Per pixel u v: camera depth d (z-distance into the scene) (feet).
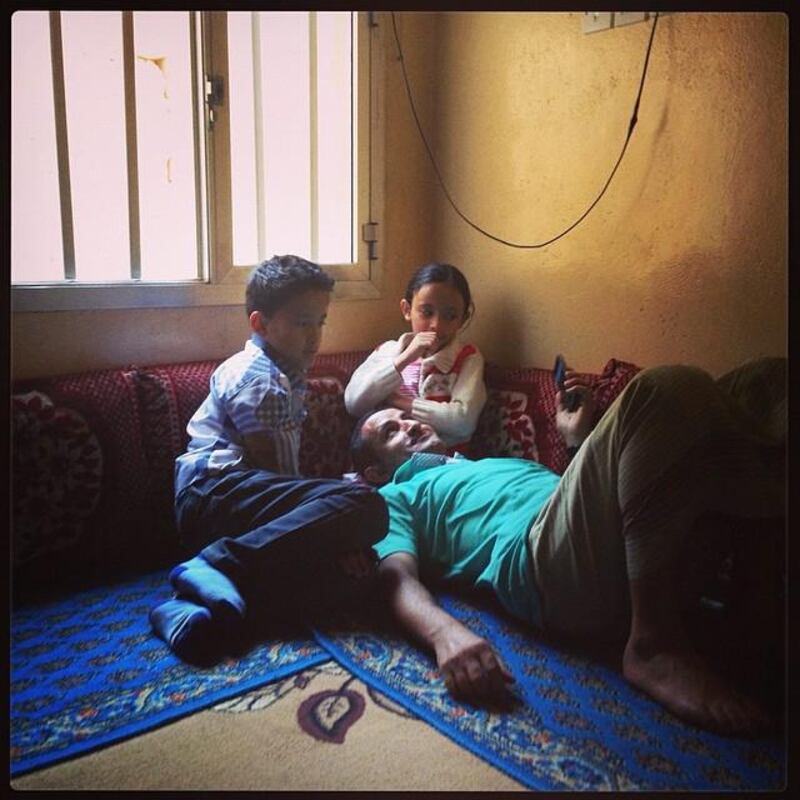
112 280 5.98
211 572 4.54
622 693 3.88
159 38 6.03
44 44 5.52
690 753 3.40
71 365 5.82
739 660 4.08
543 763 3.34
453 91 7.47
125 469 5.58
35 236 5.74
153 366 6.07
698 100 5.54
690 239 5.70
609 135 6.17
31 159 5.67
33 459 5.15
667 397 3.70
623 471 3.77
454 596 5.06
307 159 7.04
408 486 5.36
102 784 3.23
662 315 5.95
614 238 6.23
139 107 5.99
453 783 3.24
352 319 7.46
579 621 4.26
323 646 4.38
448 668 3.86
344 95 7.16
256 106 6.63
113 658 4.27
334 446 6.73
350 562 4.78
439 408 6.37
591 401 5.63
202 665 4.19
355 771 3.32
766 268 5.26
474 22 7.18
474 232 7.46
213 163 6.25
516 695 3.86
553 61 6.53
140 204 6.11
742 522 4.03
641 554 3.76
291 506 4.89
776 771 3.27
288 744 3.52
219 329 6.57
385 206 7.49
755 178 5.26
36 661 4.24
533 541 4.28
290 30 6.73
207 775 3.29
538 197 6.81
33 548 5.21
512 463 5.31
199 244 6.41
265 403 5.38
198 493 5.22
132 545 5.73
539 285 6.89
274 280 5.63
